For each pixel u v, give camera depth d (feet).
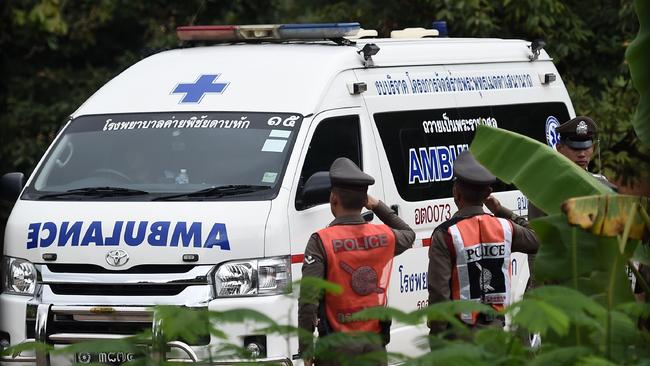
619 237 28.73
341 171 38.19
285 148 47.16
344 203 38.29
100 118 50.39
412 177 52.70
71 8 91.40
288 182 46.06
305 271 37.88
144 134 49.16
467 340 23.95
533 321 22.21
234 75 50.57
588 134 49.52
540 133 60.64
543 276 29.71
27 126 90.02
